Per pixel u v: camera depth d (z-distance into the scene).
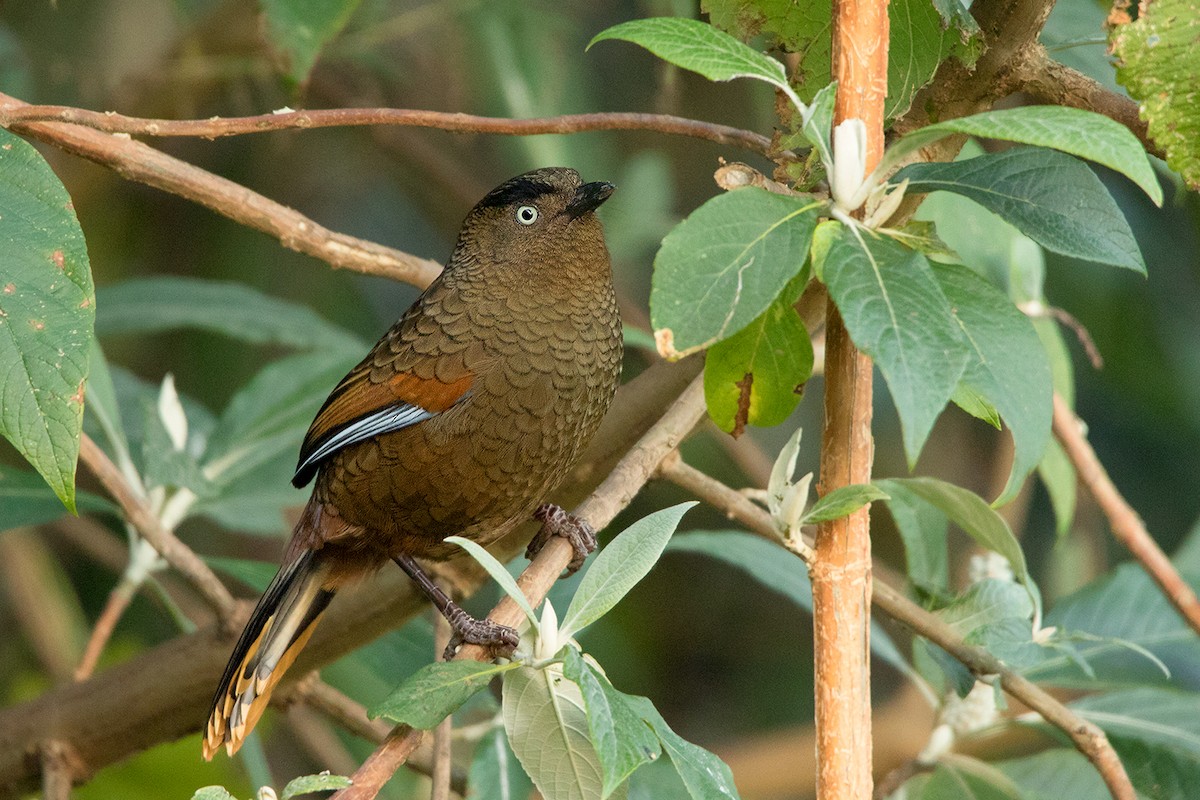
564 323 8.27
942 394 4.74
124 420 12.33
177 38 13.20
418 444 8.09
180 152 14.52
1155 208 13.96
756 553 9.87
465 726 9.82
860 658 5.73
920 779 9.19
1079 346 13.93
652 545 6.06
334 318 14.84
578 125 7.46
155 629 13.81
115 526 14.52
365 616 8.92
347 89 15.06
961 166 5.66
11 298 5.68
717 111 14.41
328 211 15.45
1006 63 7.07
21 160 5.90
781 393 6.41
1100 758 7.41
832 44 5.67
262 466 11.12
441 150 15.88
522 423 8.18
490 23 13.05
